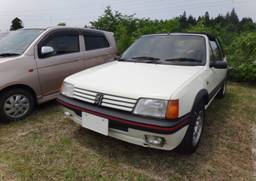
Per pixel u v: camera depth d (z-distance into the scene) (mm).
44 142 3037
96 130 2537
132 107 2318
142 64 3283
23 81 3580
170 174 2482
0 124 3527
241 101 5148
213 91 3682
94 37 5023
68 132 3336
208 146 3090
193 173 2514
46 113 3988
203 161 2734
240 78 7008
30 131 3332
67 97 2875
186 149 2713
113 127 2469
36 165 2555
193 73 2875
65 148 2908
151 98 2258
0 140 3059
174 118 2234
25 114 3752
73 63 4387
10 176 2371
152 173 2488
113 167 2568
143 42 3857
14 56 3590
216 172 2545
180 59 3279
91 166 2566
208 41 3645
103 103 2479
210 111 4449
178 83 2510
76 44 4543
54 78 4070
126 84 2514
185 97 2398
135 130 2309
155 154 2828
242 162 2746
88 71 3168
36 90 3816
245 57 7238
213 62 3432
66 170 2482
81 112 2646
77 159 2689
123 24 12562
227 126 3762
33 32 4125
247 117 4180
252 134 3492
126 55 3752
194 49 3414
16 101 3598
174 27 11109
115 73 2910
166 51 3471
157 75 2764
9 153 2766
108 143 3053
